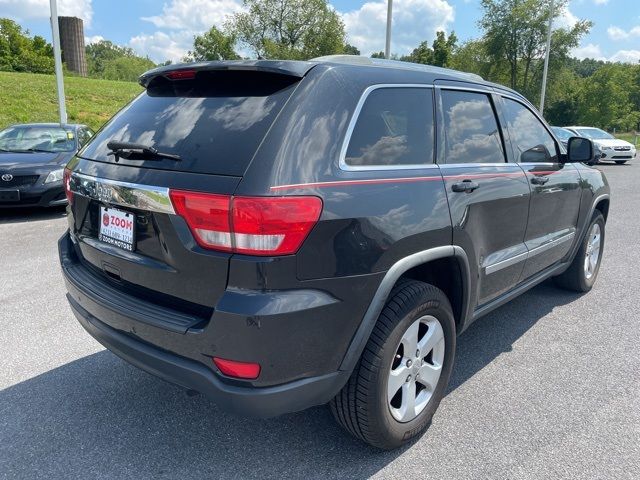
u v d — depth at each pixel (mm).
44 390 3197
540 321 4348
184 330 2115
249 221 1956
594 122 45969
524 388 3271
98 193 2492
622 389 3262
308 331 2082
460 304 2953
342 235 2141
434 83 2910
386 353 2365
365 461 2572
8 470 2492
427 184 2586
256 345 2000
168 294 2266
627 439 2748
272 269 1989
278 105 2197
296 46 45375
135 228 2355
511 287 3627
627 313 4527
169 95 2668
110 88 39812
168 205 2133
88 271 2781
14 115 24469
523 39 42094
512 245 3441
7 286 5000
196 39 51969
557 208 3990
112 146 2432
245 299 1988
